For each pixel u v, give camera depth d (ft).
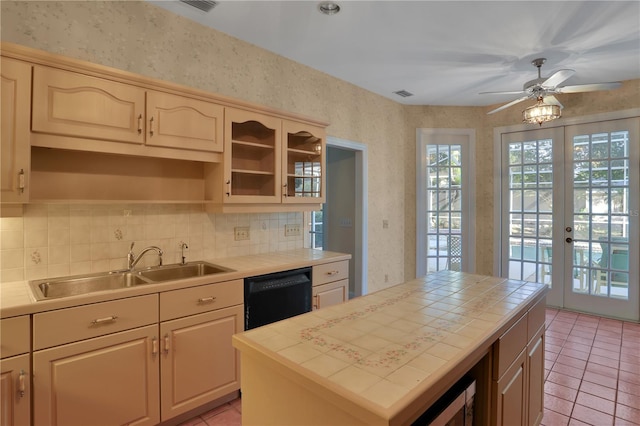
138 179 7.75
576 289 13.67
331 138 12.02
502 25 8.68
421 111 15.43
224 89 9.14
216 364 7.09
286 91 10.62
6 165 5.34
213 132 7.79
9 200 5.38
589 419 7.09
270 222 10.39
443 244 15.70
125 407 5.87
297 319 4.62
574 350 10.24
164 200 7.97
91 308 5.49
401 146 15.23
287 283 8.36
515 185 14.96
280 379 3.47
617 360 9.60
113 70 6.26
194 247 8.66
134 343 5.96
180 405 6.57
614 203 12.80
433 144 15.53
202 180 8.77
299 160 10.13
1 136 5.29
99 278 6.97
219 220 9.16
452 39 9.43
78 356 5.38
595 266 13.24
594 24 8.59
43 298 5.24
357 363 3.36
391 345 3.79
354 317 4.71
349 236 14.30
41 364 5.04
